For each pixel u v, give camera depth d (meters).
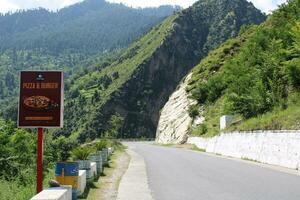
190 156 36.03
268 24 64.19
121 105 172.38
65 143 30.89
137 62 195.50
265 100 38.97
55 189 9.20
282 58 40.69
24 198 12.20
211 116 63.56
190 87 82.81
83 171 15.16
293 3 58.69
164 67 194.62
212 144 44.72
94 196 14.36
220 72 75.06
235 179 18.16
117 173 22.95
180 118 78.75
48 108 10.84
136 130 170.38
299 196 13.32
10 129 20.84
